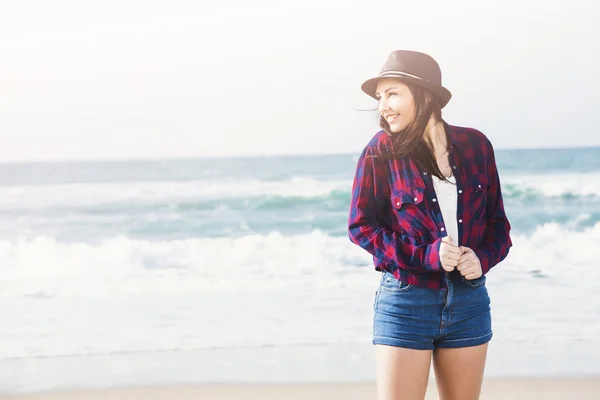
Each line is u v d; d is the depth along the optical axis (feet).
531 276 33.06
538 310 26.81
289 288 33.60
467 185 8.89
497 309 27.04
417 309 8.63
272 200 55.11
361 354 21.08
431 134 8.86
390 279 8.83
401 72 8.56
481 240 9.09
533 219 48.78
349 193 54.75
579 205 51.52
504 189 53.93
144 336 25.11
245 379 18.85
